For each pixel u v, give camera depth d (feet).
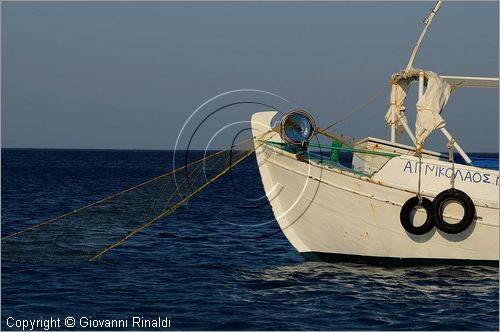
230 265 111.65
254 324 77.97
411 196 100.01
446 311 83.25
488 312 83.15
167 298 88.63
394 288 93.09
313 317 80.53
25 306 85.20
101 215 133.39
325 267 104.58
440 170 100.53
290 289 92.99
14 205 208.85
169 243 134.62
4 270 102.01
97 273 102.27
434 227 100.78
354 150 102.89
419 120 102.68
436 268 102.78
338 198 102.27
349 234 103.45
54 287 93.76
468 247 101.65
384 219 101.50
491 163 111.04
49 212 192.65
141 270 105.60
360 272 101.40
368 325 77.97
